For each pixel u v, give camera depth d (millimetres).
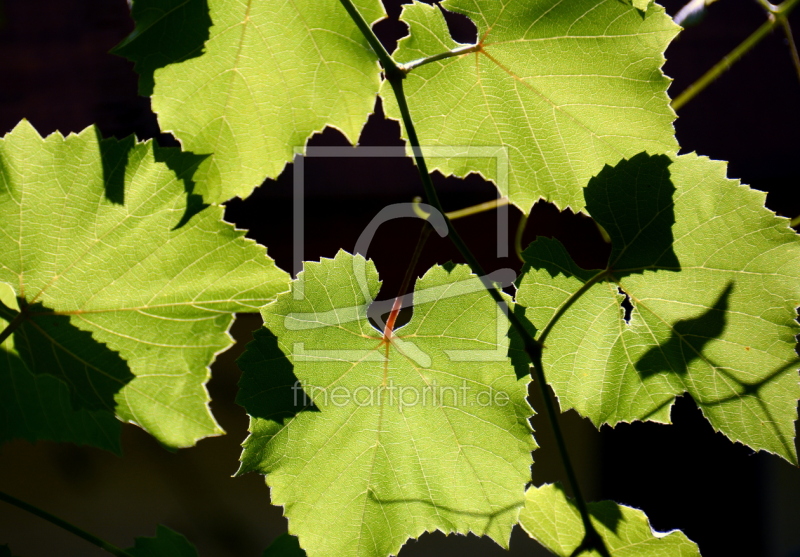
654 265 1088
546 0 1071
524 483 1079
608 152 1094
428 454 1086
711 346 1089
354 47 1083
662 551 1094
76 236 1067
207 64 1079
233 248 1070
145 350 1079
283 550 1109
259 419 1073
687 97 1146
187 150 1086
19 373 1090
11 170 1061
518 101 1092
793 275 1073
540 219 1229
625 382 1098
